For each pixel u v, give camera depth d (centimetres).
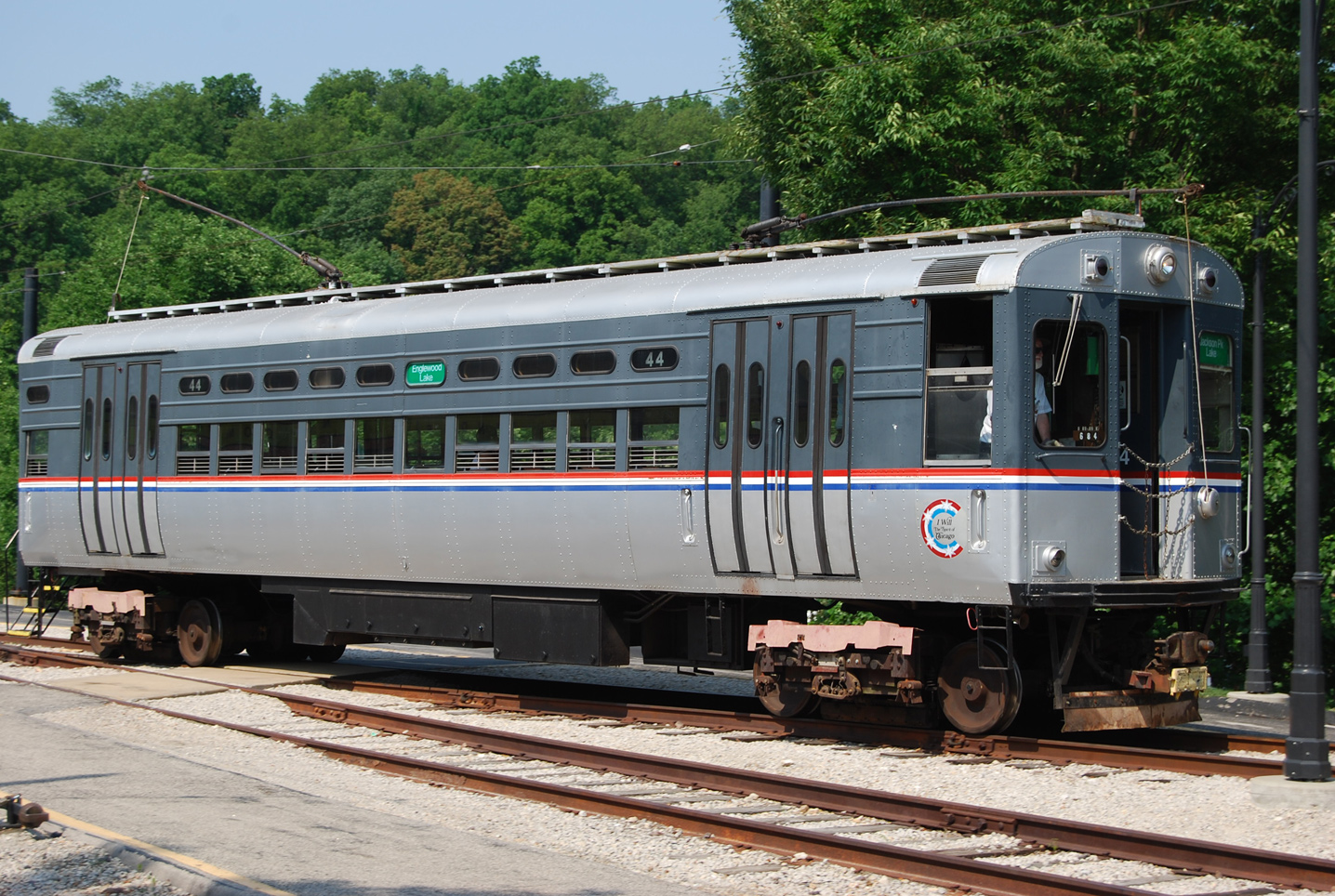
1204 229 1702
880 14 1947
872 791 855
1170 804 884
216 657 1664
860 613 1564
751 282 1171
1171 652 1084
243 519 1514
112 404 1650
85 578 2172
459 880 681
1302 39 967
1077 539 1044
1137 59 1783
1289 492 1773
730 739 1146
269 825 802
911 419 1066
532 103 9488
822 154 1888
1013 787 942
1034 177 1753
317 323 1463
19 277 6022
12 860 722
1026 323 1029
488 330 1325
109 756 1041
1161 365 1136
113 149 7975
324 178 8144
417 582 1406
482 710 1345
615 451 1234
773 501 1138
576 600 1284
